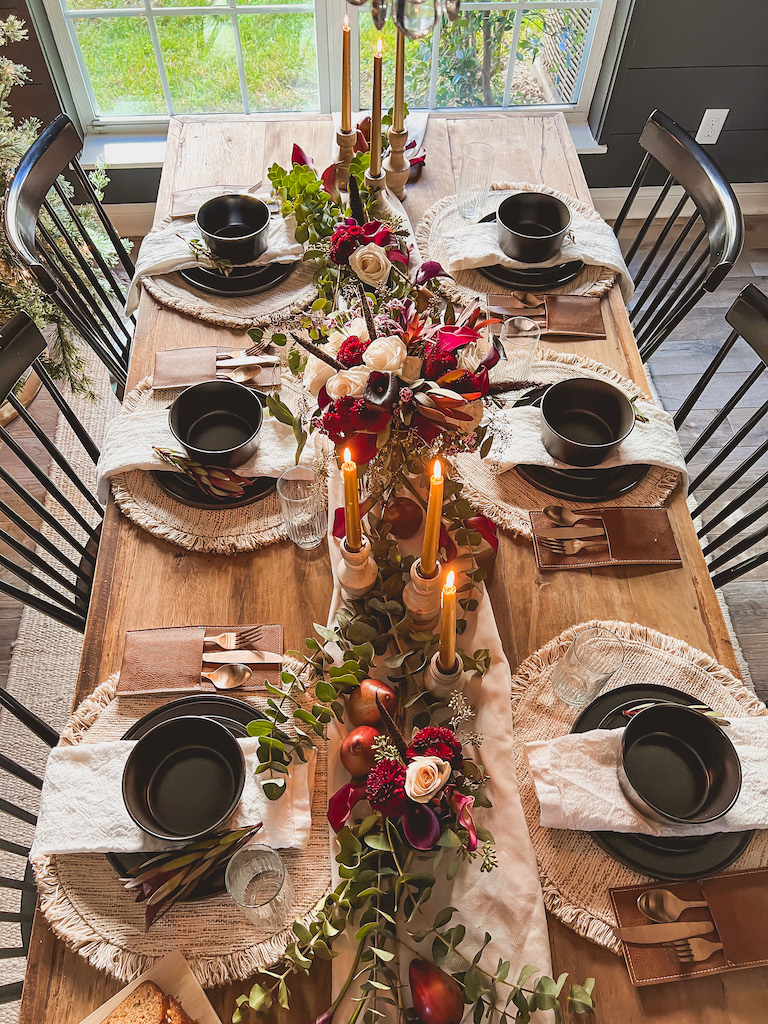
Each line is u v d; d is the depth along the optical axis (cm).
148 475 140
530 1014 89
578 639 111
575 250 174
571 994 92
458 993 88
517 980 94
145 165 300
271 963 96
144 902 99
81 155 299
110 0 267
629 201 198
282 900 96
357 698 106
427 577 109
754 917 100
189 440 142
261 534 133
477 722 111
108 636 124
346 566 116
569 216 175
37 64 272
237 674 118
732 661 124
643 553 132
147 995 92
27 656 221
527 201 179
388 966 93
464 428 106
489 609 121
